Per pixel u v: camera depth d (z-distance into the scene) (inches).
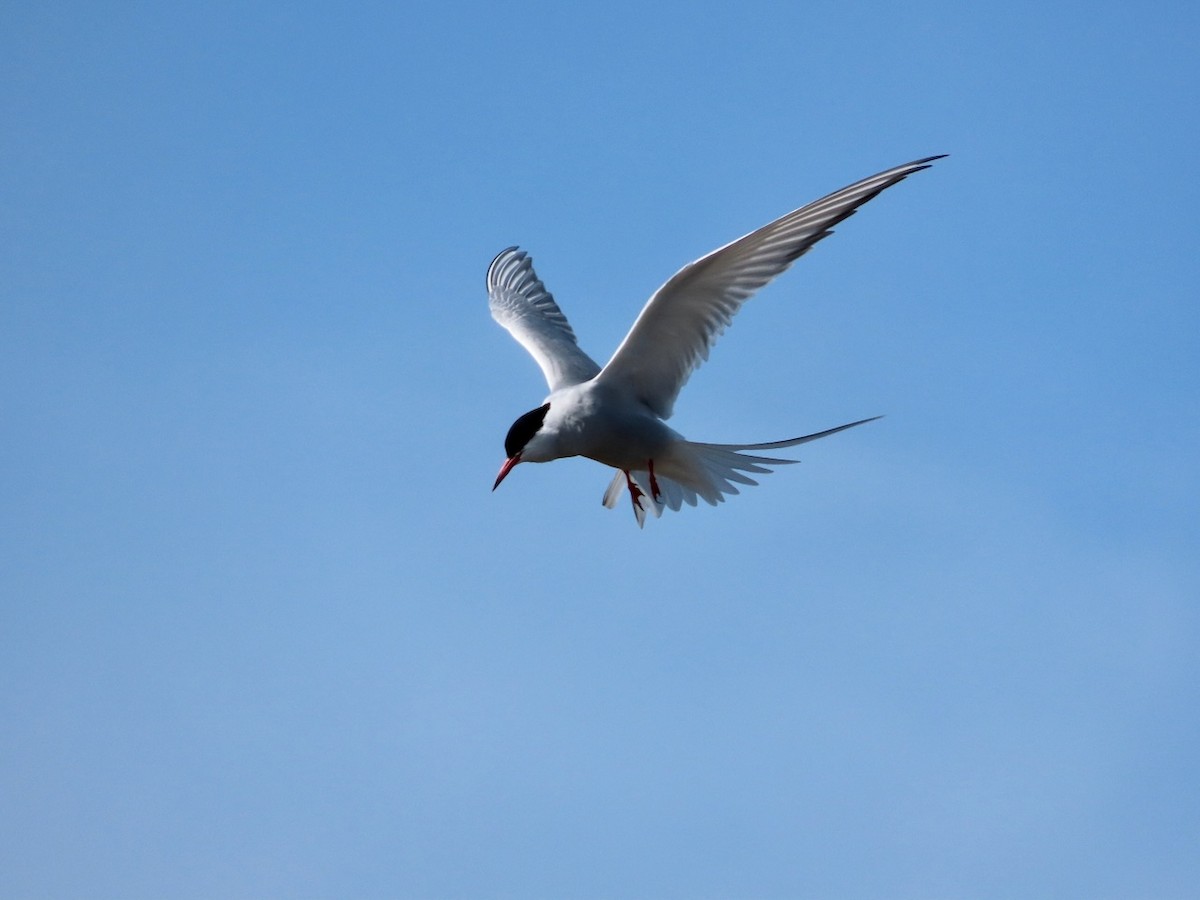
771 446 472.7
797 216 431.2
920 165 415.2
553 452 497.0
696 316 463.8
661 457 491.2
